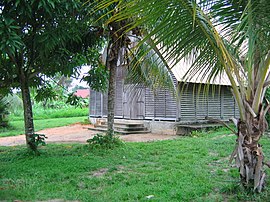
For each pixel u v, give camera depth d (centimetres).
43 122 2048
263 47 321
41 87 891
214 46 344
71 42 748
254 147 396
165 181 498
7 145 1088
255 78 382
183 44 337
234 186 433
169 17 297
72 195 432
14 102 1773
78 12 604
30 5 513
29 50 692
